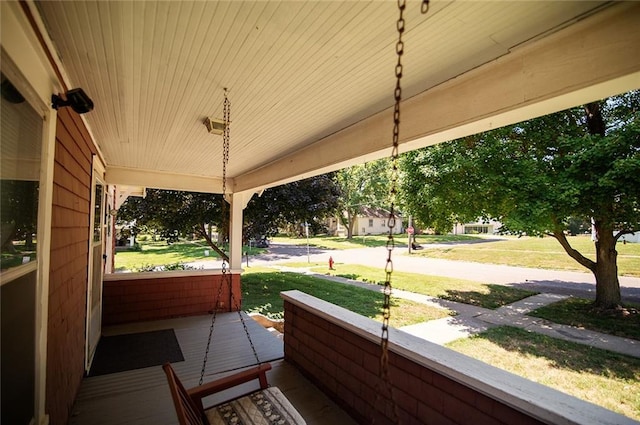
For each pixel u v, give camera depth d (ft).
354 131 9.87
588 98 5.11
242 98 7.86
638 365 13.16
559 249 50.29
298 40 5.35
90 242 11.12
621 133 14.29
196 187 19.26
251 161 15.29
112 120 9.52
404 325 18.80
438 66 6.16
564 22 4.74
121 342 14.29
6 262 3.96
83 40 5.37
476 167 17.53
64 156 6.92
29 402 4.98
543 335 16.63
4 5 3.52
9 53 3.66
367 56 5.87
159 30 5.10
